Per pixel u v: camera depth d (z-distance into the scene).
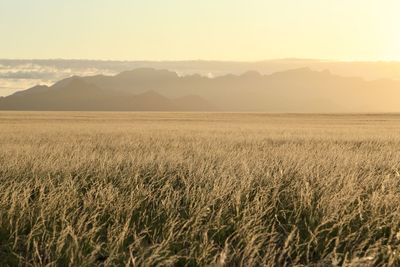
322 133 42.78
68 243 7.29
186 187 10.63
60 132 41.75
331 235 7.91
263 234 7.33
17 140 30.19
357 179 11.78
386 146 26.25
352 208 8.96
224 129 50.56
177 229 8.10
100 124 66.81
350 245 7.41
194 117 110.06
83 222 7.98
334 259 6.45
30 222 8.32
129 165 14.20
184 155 18.33
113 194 9.45
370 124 74.38
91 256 6.53
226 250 6.57
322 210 8.79
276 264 6.95
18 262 6.95
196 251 7.01
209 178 11.38
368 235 7.64
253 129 51.00
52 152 18.70
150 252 7.09
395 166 15.08
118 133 40.47
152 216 8.98
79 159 15.59
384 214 8.43
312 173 12.09
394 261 6.86
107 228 8.17
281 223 8.89
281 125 67.69
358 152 21.00
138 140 29.48
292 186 10.86
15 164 14.05
